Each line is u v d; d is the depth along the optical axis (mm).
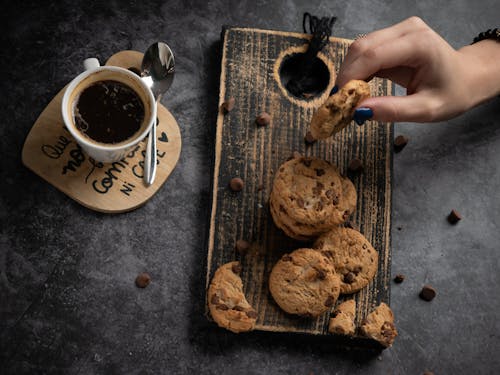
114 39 733
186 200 712
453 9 780
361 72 658
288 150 704
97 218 699
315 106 714
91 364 679
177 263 701
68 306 685
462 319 720
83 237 696
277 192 656
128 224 702
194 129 725
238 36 720
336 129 649
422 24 668
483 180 748
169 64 701
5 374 670
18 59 718
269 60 719
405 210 735
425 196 739
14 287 683
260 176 697
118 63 706
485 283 729
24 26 724
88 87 650
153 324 690
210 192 690
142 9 740
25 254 688
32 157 682
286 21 759
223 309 657
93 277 691
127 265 696
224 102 704
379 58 653
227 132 701
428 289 713
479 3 780
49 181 682
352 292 677
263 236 686
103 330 684
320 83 739
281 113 710
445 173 746
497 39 701
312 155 706
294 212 646
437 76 655
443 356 712
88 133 645
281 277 660
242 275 677
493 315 724
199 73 736
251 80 713
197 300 697
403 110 641
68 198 700
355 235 676
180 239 705
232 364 689
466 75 660
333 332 671
